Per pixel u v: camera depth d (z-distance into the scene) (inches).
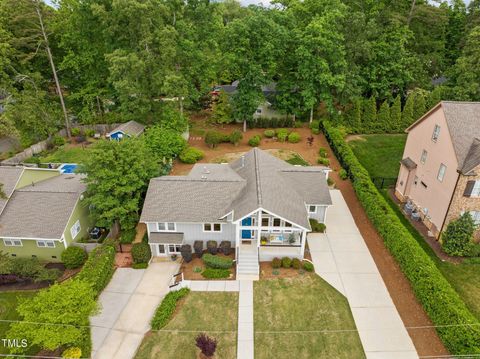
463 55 1781.5
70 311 749.3
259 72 1689.2
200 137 1850.4
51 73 2012.8
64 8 1887.3
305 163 1582.2
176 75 1625.2
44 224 1026.7
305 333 834.8
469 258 1046.4
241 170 1256.8
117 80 1646.2
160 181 1124.5
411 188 1305.4
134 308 906.1
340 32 1763.0
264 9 1847.9
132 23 1562.5
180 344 813.2
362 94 2004.2
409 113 1845.5
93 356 786.2
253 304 912.3
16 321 853.8
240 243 1075.9
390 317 870.4
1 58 1616.6
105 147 1101.1
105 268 970.1
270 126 1932.8
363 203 1264.8
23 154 1672.0
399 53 1807.3
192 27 1734.7
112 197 1073.5
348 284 968.9
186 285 968.9
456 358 738.2
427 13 1957.4
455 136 1054.4
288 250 1061.8
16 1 1582.2
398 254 1001.5
